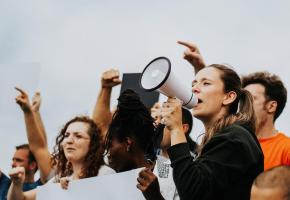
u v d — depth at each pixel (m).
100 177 4.13
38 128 4.52
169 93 4.07
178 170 3.76
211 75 4.34
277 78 5.43
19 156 4.49
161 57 4.14
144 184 3.94
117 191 4.08
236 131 3.87
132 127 4.26
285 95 5.41
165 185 4.75
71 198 4.14
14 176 4.25
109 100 4.89
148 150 4.32
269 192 3.37
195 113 4.31
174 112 3.98
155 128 4.44
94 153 4.37
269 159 5.01
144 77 4.16
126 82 4.95
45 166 4.50
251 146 3.83
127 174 4.09
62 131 4.50
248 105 4.32
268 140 5.21
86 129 4.39
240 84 4.39
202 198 3.69
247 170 3.75
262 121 5.29
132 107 4.28
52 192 4.18
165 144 4.91
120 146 4.29
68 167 4.40
